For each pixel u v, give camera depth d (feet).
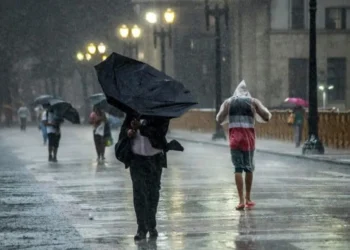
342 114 264.93
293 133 321.32
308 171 180.75
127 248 81.71
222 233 90.22
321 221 98.63
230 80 585.22
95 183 154.51
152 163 87.40
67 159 232.32
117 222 100.37
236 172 111.14
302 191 134.31
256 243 83.25
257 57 542.98
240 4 549.95
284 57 541.75
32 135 452.35
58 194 134.72
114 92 85.76
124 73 86.99
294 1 540.52
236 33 556.51
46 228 96.02
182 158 232.32
